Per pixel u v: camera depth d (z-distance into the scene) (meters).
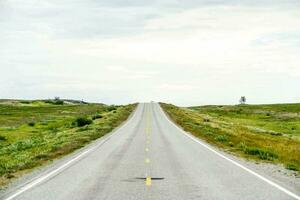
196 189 12.64
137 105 134.88
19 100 192.62
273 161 20.88
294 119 117.88
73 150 27.80
